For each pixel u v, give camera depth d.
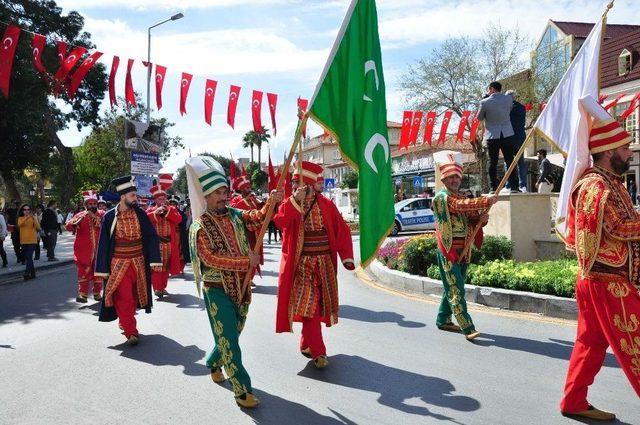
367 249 4.45
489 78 32.66
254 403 4.46
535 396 4.53
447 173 6.18
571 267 7.75
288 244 5.35
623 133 3.66
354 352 5.88
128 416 4.38
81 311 8.76
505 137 10.19
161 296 9.67
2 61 8.25
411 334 6.51
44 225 17.17
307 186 5.43
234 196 11.59
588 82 5.34
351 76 4.55
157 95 9.84
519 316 7.03
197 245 4.43
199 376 5.31
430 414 4.26
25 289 11.53
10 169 26.58
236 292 4.50
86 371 5.52
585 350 3.90
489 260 9.21
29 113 22.47
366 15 4.64
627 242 3.55
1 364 5.82
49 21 24.56
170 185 11.25
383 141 4.59
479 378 4.98
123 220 6.73
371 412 4.34
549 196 10.05
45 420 4.34
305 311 5.21
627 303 3.50
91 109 27.59
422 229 24.16
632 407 4.23
